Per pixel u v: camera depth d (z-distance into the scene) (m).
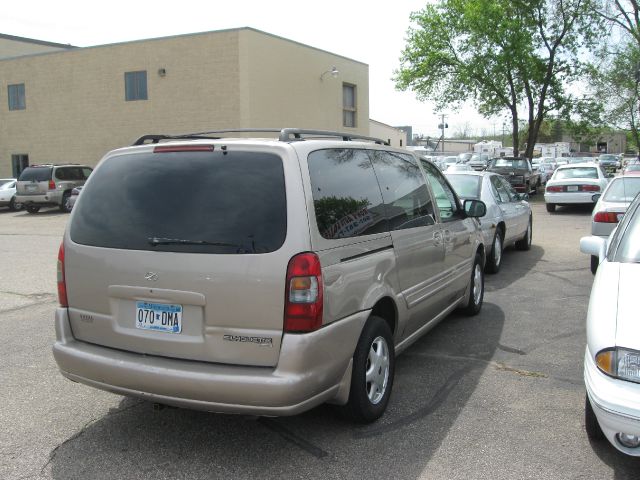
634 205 4.69
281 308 3.22
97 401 4.43
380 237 4.05
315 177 3.52
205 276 3.32
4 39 39.56
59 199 23.38
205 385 3.24
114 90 28.59
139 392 3.46
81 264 3.73
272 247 3.26
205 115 26.45
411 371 4.98
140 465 3.49
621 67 31.14
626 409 2.98
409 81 31.98
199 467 3.46
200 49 26.14
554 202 18.89
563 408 4.21
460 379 4.79
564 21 29.14
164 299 3.43
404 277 4.39
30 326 6.52
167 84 27.12
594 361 3.23
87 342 3.78
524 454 3.56
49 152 30.95
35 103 30.98
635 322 3.20
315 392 3.34
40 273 9.91
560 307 7.09
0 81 31.92
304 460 3.52
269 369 3.25
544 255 10.94
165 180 3.62
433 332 6.09
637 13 28.67
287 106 27.86
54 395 4.55
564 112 31.41
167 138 4.18
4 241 14.59
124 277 3.55
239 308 3.27
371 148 4.37
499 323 6.41
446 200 5.83
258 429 3.93
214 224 3.38
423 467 3.43
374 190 4.16
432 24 30.59
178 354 3.42
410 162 5.04
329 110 30.97
